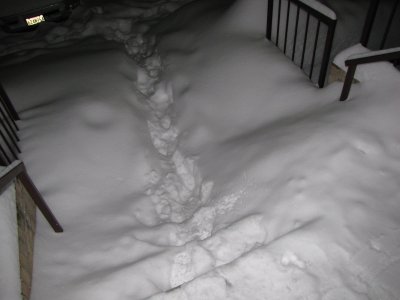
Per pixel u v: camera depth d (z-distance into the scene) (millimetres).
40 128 3938
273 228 2688
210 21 5512
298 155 3035
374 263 2309
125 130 4211
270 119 3805
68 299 2535
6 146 3545
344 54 3510
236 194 3148
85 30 6703
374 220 2514
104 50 5770
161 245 3014
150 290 2584
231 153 3611
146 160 3992
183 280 2676
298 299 2223
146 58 5828
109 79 4930
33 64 5461
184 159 4008
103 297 2527
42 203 2770
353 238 2428
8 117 3930
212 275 2379
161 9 7176
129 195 3570
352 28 4473
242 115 4043
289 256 2389
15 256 2379
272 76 4152
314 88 3783
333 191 2691
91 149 3855
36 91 4617
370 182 2732
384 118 3080
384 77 3273
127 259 2838
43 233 2979
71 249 2904
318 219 2549
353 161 2854
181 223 3295
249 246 2695
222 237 2787
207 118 4246
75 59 5430
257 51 4516
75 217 3195
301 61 4297
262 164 3170
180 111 4562
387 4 4621
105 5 7375
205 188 3506
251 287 2305
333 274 2287
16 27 6168
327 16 3416
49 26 6941
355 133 3014
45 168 3547
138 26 6738
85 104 4305
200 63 4914
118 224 3174
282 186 2873
